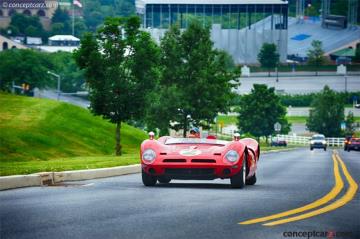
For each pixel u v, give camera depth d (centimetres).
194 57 9362
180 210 1994
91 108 7638
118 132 7675
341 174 4128
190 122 9419
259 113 17512
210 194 2516
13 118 8806
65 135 8719
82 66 7625
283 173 4250
